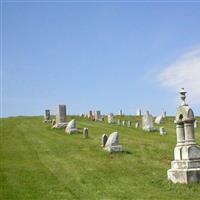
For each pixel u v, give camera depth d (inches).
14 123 2551.7
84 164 1168.8
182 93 968.3
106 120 2945.4
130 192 840.3
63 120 2188.7
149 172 1026.7
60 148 1494.8
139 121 2923.2
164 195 809.5
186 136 935.0
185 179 887.7
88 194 830.5
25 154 1390.3
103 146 1448.1
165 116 3230.8
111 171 1061.1
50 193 845.2
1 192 860.0
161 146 1434.5
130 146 1460.4
